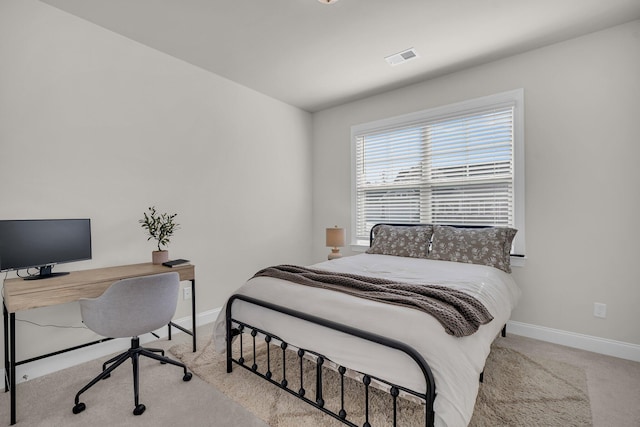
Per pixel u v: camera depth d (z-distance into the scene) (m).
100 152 2.40
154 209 2.72
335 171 4.18
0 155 1.96
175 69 2.86
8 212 1.99
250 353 2.43
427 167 3.42
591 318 2.48
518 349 2.48
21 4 2.03
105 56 2.42
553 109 2.63
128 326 1.79
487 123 3.02
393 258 3.01
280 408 1.74
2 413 1.72
